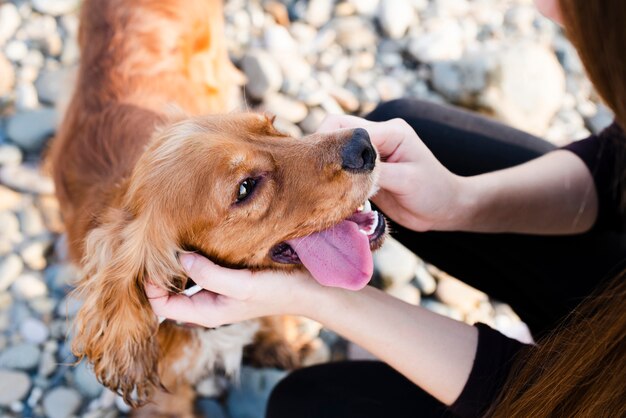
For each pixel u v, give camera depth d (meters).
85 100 0.92
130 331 0.71
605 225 0.75
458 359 0.61
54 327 0.93
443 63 1.15
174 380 0.84
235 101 1.09
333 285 0.62
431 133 0.81
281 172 0.67
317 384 0.73
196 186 0.67
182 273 0.69
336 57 1.19
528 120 1.12
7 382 0.88
